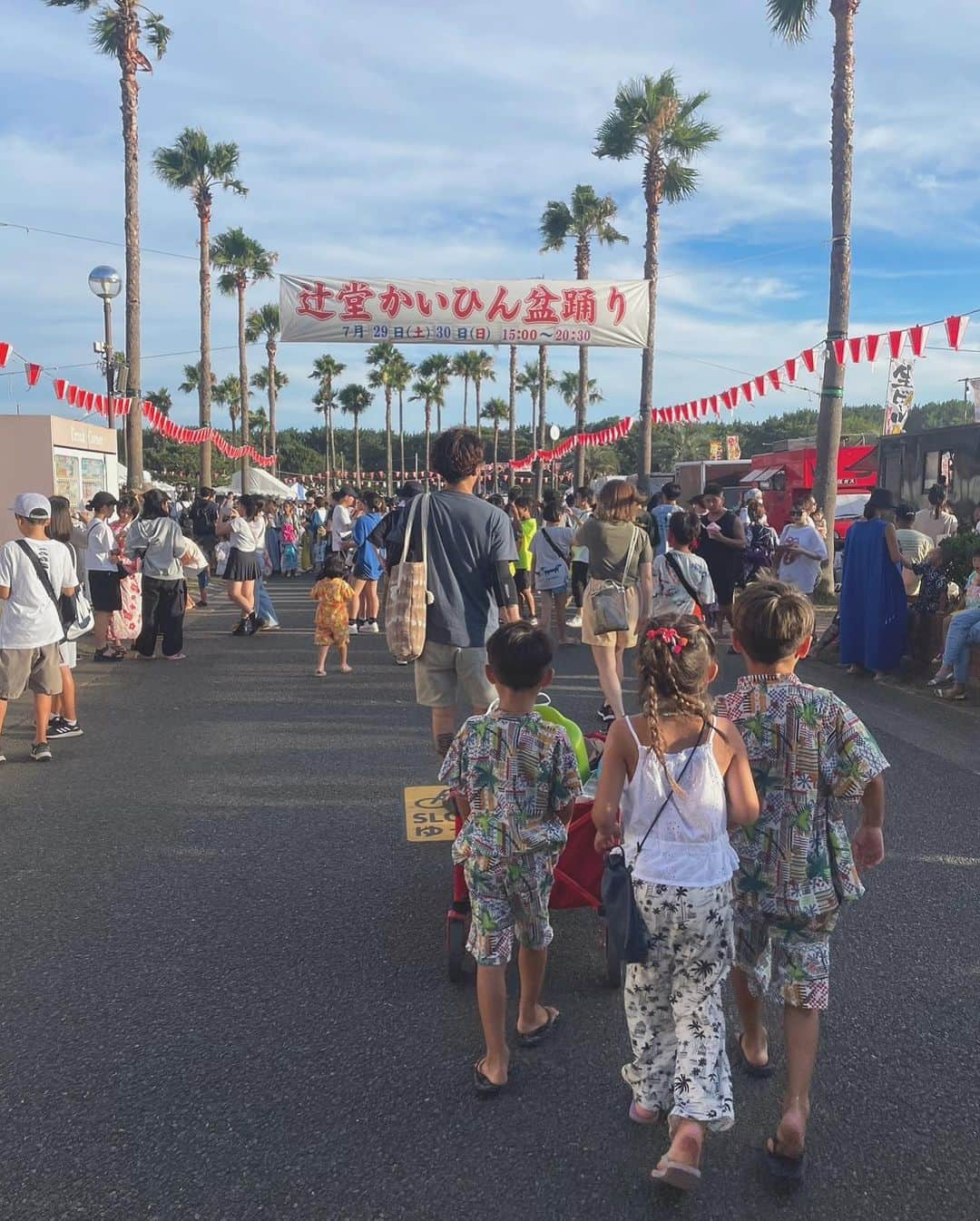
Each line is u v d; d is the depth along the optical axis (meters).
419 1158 2.79
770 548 13.01
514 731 3.18
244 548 12.66
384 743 7.21
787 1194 2.66
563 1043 3.37
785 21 15.01
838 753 2.74
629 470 73.25
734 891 2.79
